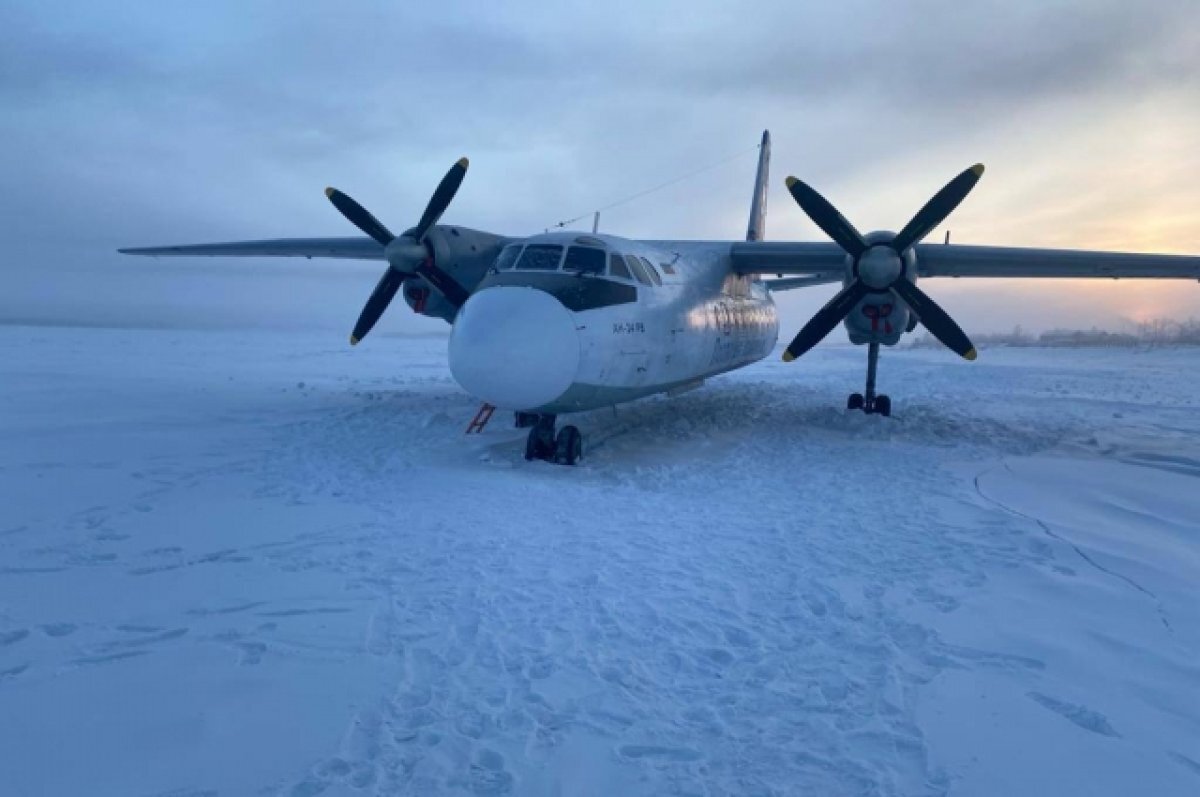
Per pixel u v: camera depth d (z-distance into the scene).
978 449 11.62
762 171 19.95
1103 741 3.32
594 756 3.16
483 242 13.93
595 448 11.14
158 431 11.52
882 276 11.84
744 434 12.78
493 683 3.79
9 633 4.25
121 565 5.47
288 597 4.88
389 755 3.12
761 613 4.79
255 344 54.53
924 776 3.04
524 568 5.50
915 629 4.55
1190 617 4.79
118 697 3.54
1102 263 12.68
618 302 10.07
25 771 2.93
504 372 8.97
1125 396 21.78
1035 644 4.35
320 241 16.34
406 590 5.03
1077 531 6.84
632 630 4.48
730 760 3.15
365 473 8.77
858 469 9.80
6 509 6.98
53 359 29.06
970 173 11.20
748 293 16.19
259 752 3.10
